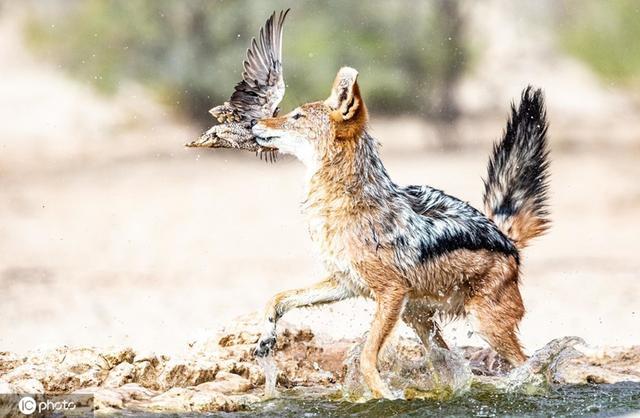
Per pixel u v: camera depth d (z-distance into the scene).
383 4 58.72
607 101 62.56
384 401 14.39
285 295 15.30
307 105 15.30
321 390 15.36
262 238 32.91
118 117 57.41
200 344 16.92
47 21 63.88
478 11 65.50
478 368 16.42
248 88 15.85
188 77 56.09
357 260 14.78
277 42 15.98
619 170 46.59
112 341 19.44
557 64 65.25
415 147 53.41
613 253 29.41
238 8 56.06
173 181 45.41
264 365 15.05
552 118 59.44
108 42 59.81
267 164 51.38
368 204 14.85
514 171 16.69
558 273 26.38
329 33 56.56
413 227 14.98
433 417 13.73
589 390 15.20
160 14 58.06
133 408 13.70
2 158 49.41
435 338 15.88
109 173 46.97
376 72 58.06
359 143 15.00
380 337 14.73
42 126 55.31
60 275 26.77
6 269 27.75
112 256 29.88
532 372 15.12
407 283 14.89
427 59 58.62
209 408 13.87
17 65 62.94
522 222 16.58
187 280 26.06
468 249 15.20
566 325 20.41
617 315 21.34
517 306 15.52
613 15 64.31
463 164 47.84
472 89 62.47
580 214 36.56
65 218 36.66
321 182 14.99
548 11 66.75
